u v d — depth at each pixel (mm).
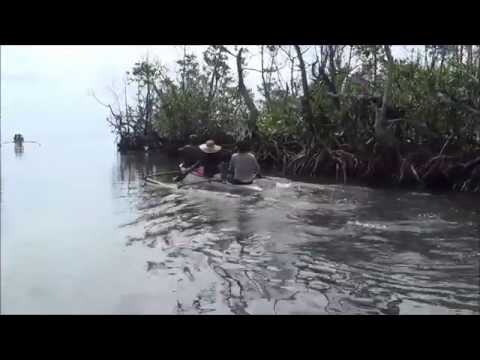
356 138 16984
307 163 18672
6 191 14359
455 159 14609
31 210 10695
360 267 5805
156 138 40281
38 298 5078
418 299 4781
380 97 16391
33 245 7406
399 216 8906
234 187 11766
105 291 5250
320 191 11672
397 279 5367
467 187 13781
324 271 5684
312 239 7168
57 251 7035
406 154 15914
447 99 13898
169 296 5016
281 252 6520
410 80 15188
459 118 14844
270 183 12242
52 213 10328
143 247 7098
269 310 4578
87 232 8320
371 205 10078
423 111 15336
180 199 11281
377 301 4750
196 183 12406
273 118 20469
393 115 16062
